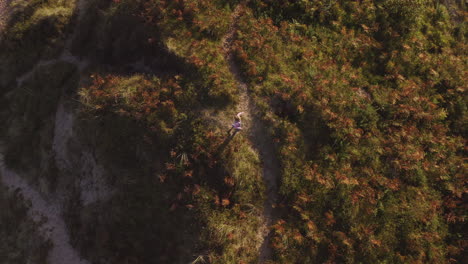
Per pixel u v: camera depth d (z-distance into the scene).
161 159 16.47
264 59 16.62
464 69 17.08
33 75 22.92
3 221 21.80
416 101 16.06
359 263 14.05
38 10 23.62
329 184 14.59
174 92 16.58
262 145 15.80
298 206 14.70
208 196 15.28
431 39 17.77
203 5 17.77
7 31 23.80
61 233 20.34
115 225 17.86
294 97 15.86
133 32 19.00
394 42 17.34
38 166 21.78
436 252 14.32
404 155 15.07
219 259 14.63
